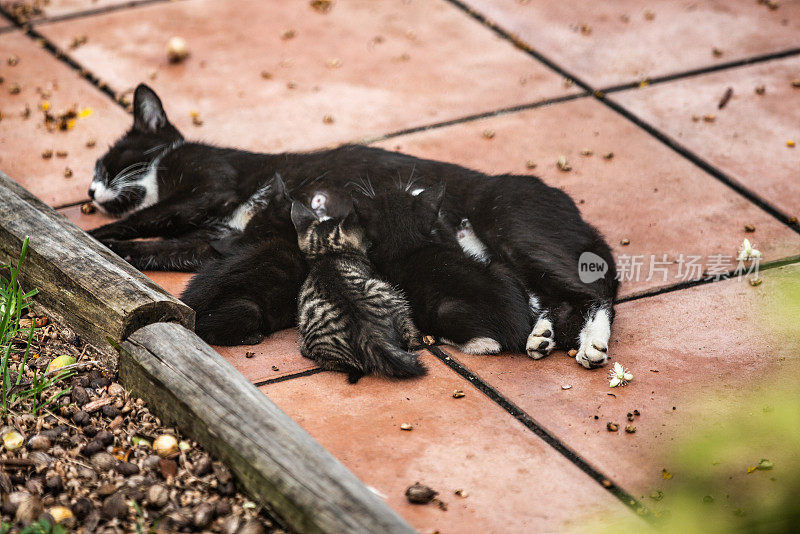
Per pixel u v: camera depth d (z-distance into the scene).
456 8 11.61
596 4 11.69
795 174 8.49
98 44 10.58
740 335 6.45
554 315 6.52
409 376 5.94
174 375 5.21
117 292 5.71
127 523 4.60
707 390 5.88
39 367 5.77
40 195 8.11
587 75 10.13
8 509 4.61
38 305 6.27
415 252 6.62
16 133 8.92
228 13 11.40
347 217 6.68
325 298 6.11
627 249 7.46
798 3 11.67
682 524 3.16
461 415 5.64
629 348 6.33
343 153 7.72
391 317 6.18
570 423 5.58
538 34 10.98
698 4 11.66
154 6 11.50
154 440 5.18
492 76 10.15
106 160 7.97
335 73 10.19
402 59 10.48
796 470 4.98
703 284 7.05
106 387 5.63
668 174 8.50
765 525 3.28
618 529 4.69
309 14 11.43
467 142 8.98
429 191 6.81
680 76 10.10
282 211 7.23
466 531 4.74
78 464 4.98
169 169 7.94
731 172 8.52
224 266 6.58
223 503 4.71
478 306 6.23
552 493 5.02
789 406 3.40
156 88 9.79
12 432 5.12
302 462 4.56
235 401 4.96
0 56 10.23
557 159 8.72
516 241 6.75
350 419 5.59
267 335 6.53
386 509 4.36
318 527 4.32
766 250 7.45
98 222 7.95
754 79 10.05
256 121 9.28
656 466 5.22
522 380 6.00
